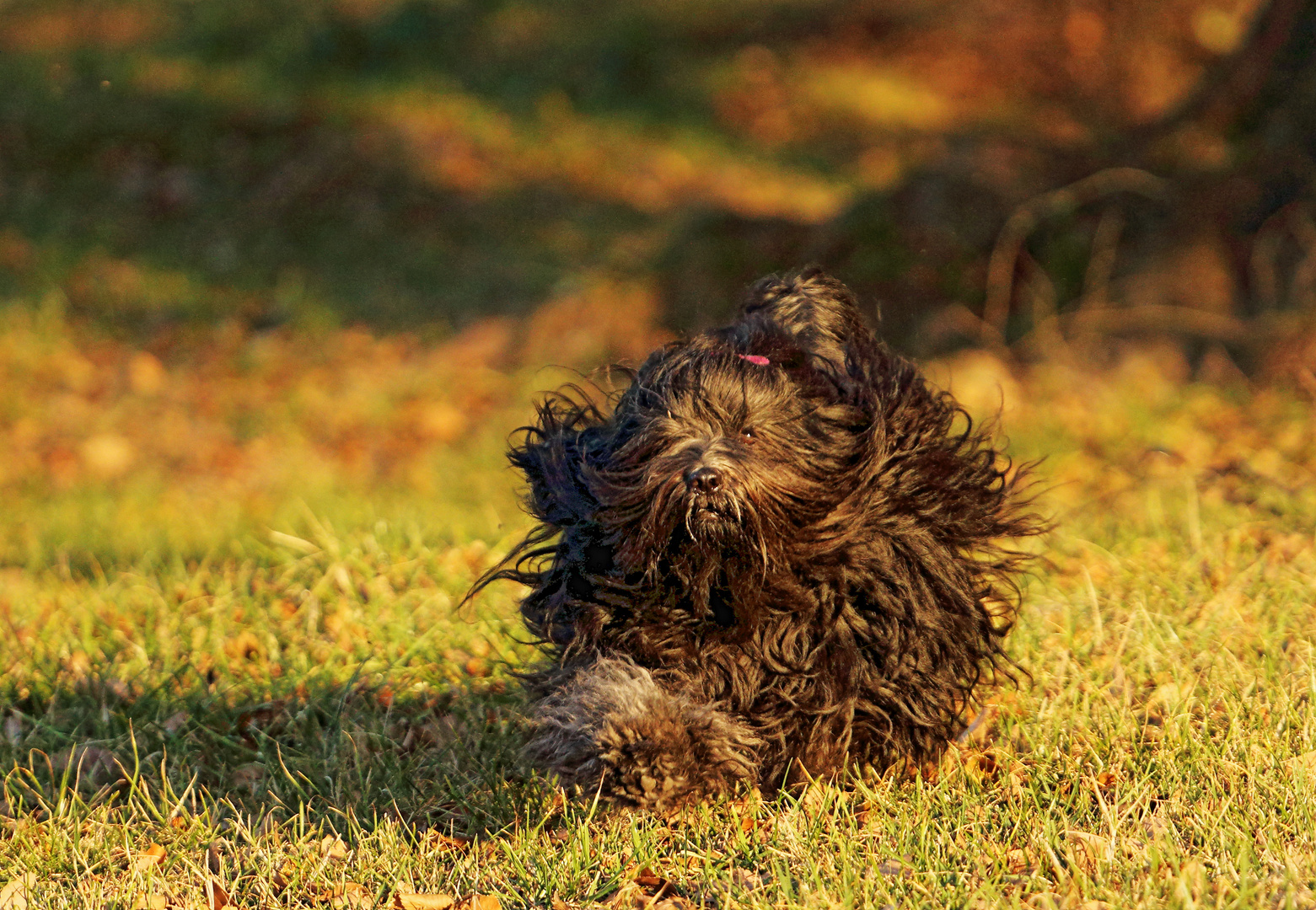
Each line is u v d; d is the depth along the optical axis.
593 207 23.38
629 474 6.36
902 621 6.55
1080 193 17.23
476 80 26.83
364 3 28.47
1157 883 5.48
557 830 6.60
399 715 8.28
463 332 19.77
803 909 5.53
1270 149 16.16
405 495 14.28
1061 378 15.52
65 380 18.98
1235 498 11.55
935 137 25.45
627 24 28.23
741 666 6.59
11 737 8.05
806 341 6.71
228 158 24.36
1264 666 7.63
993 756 7.07
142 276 21.53
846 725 6.50
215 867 6.54
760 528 6.15
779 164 24.78
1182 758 6.67
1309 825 5.84
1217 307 15.59
